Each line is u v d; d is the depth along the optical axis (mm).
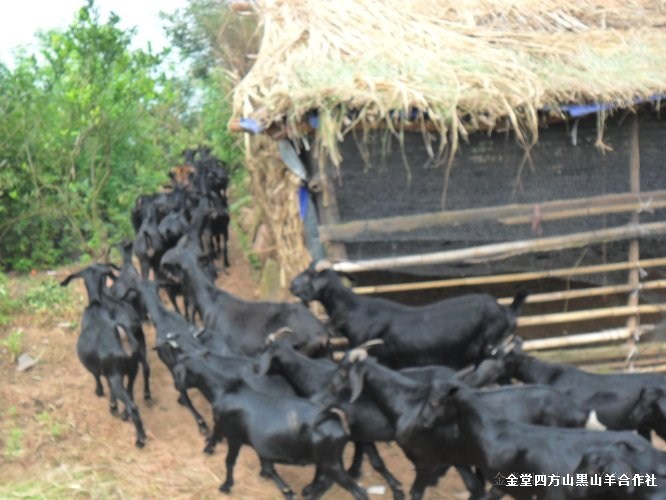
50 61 12477
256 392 6695
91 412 8117
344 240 7992
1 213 11844
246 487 7082
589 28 9320
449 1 9688
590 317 8414
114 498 6863
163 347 7379
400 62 8008
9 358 9047
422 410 6230
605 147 7797
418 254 8258
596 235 8211
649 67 8195
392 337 7680
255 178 9883
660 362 8586
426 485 6617
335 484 7176
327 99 7230
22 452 7438
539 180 8148
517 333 9117
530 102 7383
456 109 7316
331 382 6582
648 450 5496
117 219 12742
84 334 7855
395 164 7965
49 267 11969
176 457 7480
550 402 6352
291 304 7828
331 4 9281
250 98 7734
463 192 8086
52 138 11992
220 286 11336
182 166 13039
